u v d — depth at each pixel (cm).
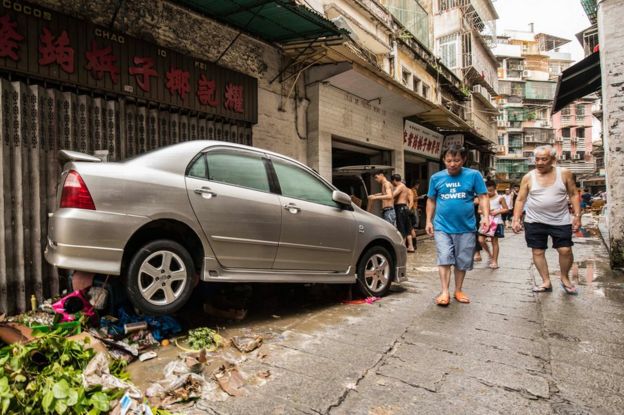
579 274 573
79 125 452
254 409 217
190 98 575
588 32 1630
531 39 5694
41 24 417
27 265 400
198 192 321
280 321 373
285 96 767
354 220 438
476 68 2019
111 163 297
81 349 239
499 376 255
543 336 325
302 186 411
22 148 400
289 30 657
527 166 4775
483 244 675
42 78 420
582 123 5209
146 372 260
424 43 1544
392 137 1145
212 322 360
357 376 256
